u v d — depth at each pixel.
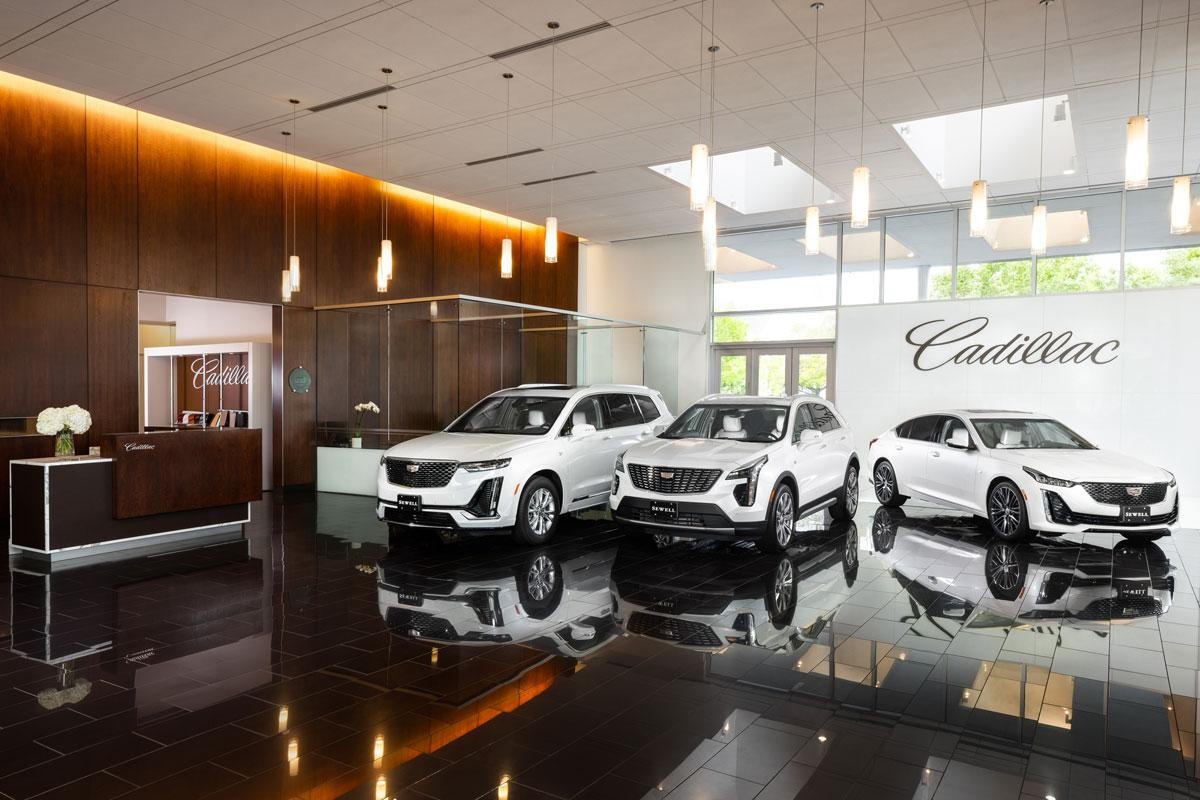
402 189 13.72
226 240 11.20
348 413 11.74
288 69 8.16
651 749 3.45
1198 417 11.53
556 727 3.67
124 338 10.05
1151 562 7.34
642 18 7.04
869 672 4.40
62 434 7.46
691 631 5.12
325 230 12.51
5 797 3.03
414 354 10.92
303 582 6.41
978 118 12.04
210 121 9.78
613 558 7.37
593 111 9.37
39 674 4.36
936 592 6.16
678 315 16.80
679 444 7.94
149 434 7.80
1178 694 4.12
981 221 7.09
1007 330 12.98
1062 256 12.80
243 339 12.62
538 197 13.55
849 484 9.41
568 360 12.87
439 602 5.81
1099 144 10.28
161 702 3.96
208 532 8.40
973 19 7.00
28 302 9.16
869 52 7.71
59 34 7.35
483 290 15.27
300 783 3.14
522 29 7.24
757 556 7.50
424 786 3.12
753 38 7.40
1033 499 7.89
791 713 3.85
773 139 10.34
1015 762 3.35
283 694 4.07
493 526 7.50
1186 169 11.38
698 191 6.31
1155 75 8.16
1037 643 4.93
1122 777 3.22
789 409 8.38
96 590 6.16
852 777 3.21
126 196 10.07
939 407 13.55
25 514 7.26
